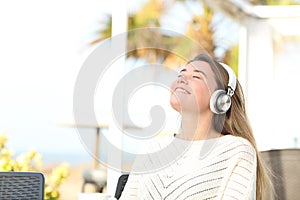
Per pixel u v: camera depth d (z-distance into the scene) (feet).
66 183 25.25
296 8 32.96
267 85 34.91
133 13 32.78
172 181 6.66
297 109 37.27
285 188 10.48
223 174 6.66
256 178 7.18
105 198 7.70
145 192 6.82
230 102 6.62
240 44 34.32
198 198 6.54
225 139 6.84
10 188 8.07
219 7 32.99
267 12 33.30
